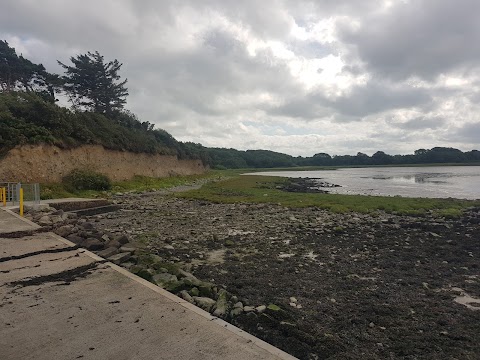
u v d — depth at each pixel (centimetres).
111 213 2411
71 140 3866
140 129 6988
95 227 1798
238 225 1930
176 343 521
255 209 2652
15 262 916
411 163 18662
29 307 637
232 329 580
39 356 477
